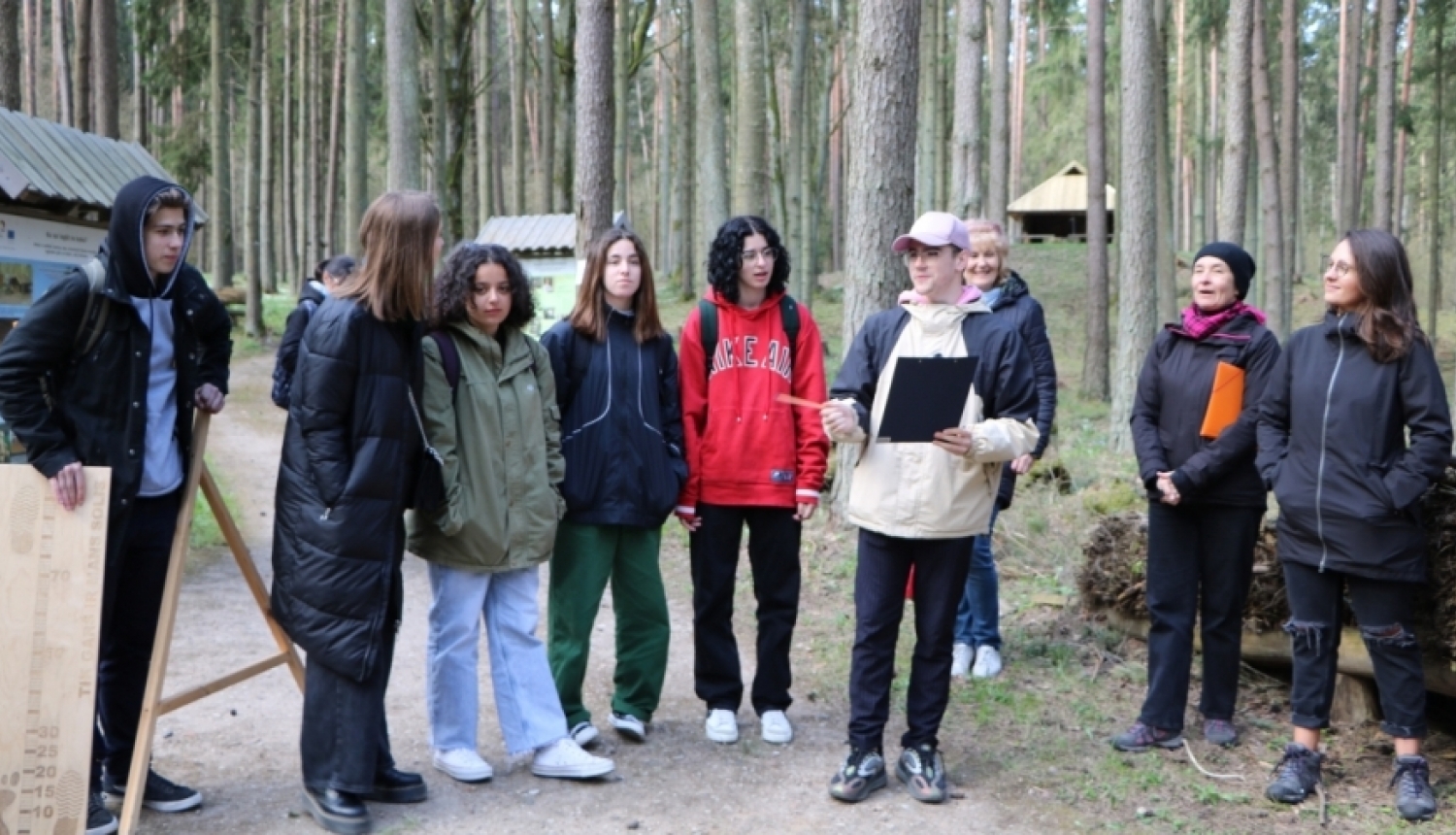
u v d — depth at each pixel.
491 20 21.03
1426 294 30.97
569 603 4.20
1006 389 3.78
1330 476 3.71
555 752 3.95
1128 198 12.48
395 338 3.42
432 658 3.92
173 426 3.48
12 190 4.99
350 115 14.56
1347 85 16.61
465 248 3.80
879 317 4.01
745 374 4.24
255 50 21.36
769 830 3.62
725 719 4.37
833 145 33.59
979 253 5.05
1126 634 5.34
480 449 3.77
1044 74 24.70
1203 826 3.64
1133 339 12.35
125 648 3.54
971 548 3.86
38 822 3.02
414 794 3.74
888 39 7.05
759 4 10.82
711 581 4.31
